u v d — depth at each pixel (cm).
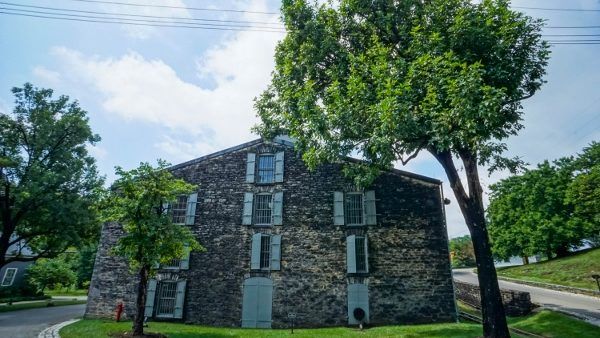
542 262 3975
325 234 1911
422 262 1812
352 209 1977
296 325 1773
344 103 1320
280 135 1944
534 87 1314
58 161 2575
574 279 2911
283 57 1700
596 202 3422
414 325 1659
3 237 2439
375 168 1456
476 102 1062
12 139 2502
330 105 1371
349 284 1809
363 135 1333
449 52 1116
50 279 3506
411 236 1859
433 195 1928
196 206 2053
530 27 1265
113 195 1447
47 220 2483
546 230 3916
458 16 1200
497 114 1048
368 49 1454
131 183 1411
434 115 1123
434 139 1105
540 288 2888
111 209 1392
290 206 1986
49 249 2783
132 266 1452
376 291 1786
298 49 1603
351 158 1980
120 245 1405
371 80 1353
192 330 1590
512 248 4469
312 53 1531
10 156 2438
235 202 2038
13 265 3488
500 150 1319
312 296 1816
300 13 1559
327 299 1803
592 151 3953
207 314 1844
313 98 1452
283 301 1822
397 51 1427
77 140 2662
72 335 1348
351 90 1288
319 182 2014
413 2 1408
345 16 1532
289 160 2081
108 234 2059
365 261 1847
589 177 3525
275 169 2072
